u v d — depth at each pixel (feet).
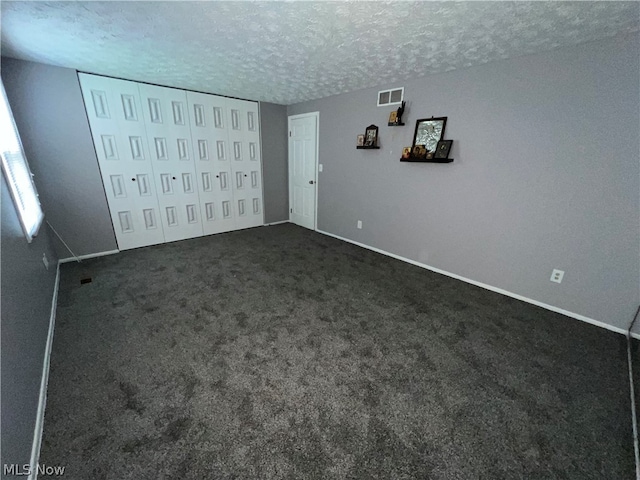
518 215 7.96
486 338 6.50
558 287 7.57
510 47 6.67
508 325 7.02
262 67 8.63
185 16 5.50
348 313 7.39
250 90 11.75
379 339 6.39
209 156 13.05
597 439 4.21
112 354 5.69
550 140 7.10
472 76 8.14
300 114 14.26
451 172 9.13
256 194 15.17
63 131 9.41
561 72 6.70
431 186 9.77
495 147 8.05
